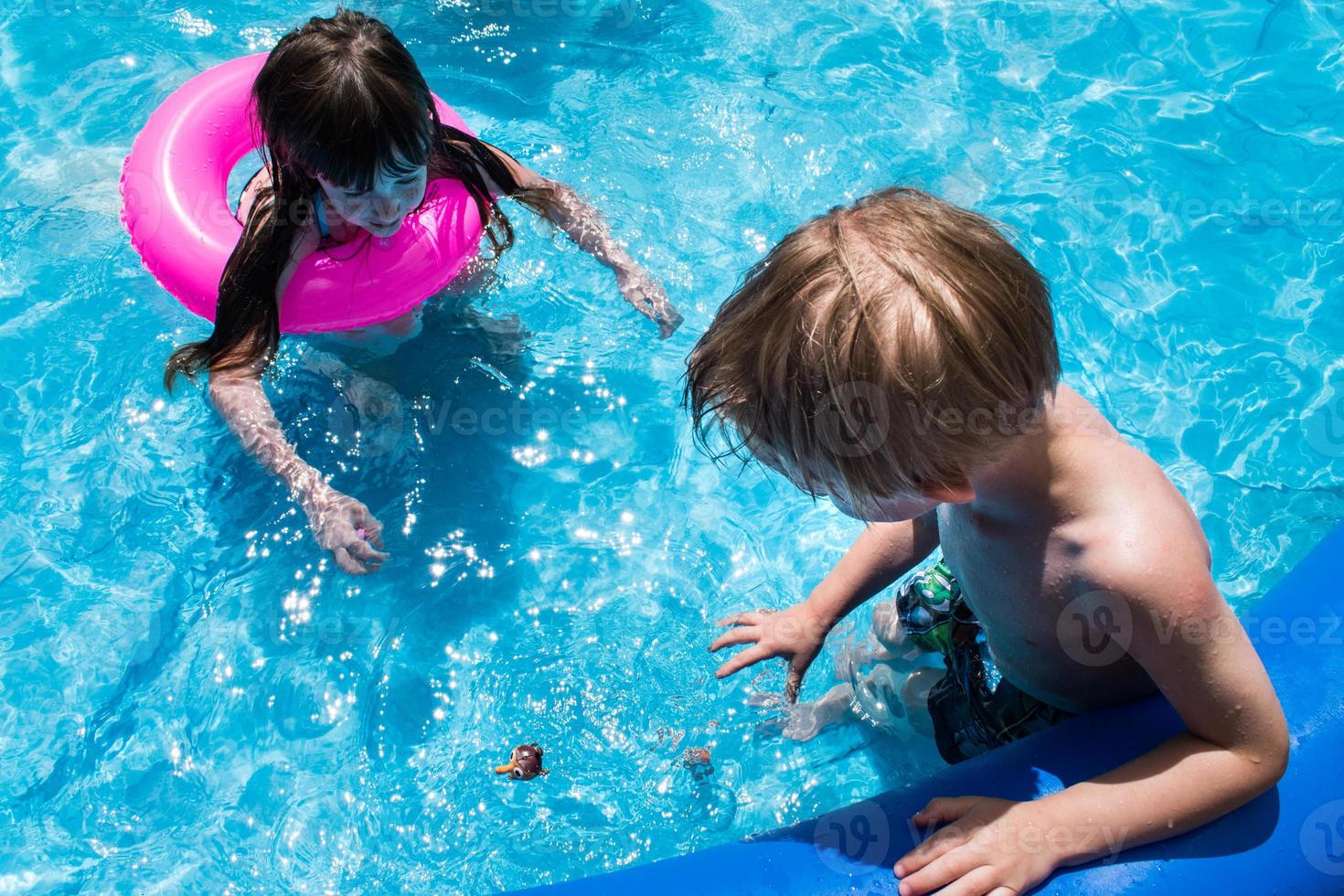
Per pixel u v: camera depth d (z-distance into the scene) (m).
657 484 2.84
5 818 2.31
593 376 3.02
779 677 2.49
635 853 2.26
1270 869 1.50
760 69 3.75
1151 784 1.54
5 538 2.70
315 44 2.35
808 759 2.38
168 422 2.89
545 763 2.38
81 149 3.50
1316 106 3.57
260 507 2.75
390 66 2.37
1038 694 1.94
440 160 2.77
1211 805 1.52
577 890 1.70
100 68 3.74
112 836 2.29
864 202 1.45
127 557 2.68
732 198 3.38
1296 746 1.60
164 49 3.81
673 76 3.73
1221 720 1.51
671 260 3.23
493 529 2.73
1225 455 2.83
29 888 2.21
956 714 2.18
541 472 2.84
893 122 3.57
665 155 3.48
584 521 2.76
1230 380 2.97
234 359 2.60
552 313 3.13
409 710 2.46
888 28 3.88
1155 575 1.49
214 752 2.40
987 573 1.78
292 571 2.66
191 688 2.49
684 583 2.67
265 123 2.44
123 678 2.50
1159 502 1.55
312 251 2.63
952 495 1.44
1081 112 3.59
